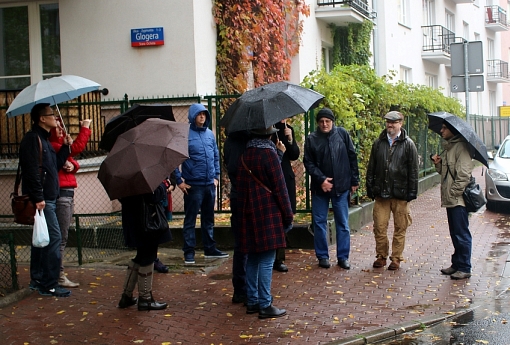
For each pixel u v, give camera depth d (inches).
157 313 268.5
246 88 498.9
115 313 269.1
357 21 741.3
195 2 456.1
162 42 456.8
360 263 358.9
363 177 498.6
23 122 430.6
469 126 327.3
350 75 522.6
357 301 284.8
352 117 457.4
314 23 705.6
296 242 394.3
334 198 346.3
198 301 286.5
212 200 360.5
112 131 303.9
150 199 261.6
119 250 397.7
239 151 279.3
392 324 251.4
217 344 231.5
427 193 688.4
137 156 249.6
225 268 348.5
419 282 317.1
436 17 1135.6
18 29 490.0
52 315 267.3
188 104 450.0
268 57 552.7
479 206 323.3
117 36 465.4
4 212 428.5
